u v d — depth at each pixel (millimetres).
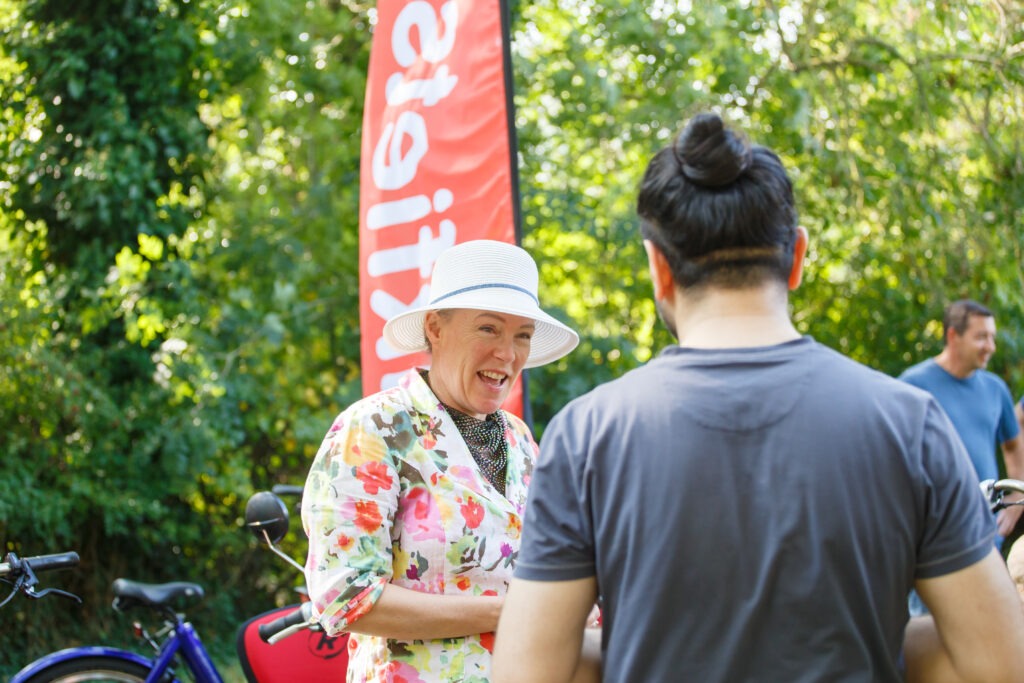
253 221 8070
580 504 1432
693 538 1353
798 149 9000
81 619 6578
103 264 6883
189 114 7387
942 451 1360
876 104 8914
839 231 9141
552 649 1423
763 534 1337
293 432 7570
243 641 3338
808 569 1322
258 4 7668
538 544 1448
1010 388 8625
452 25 3893
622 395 1457
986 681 1327
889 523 1335
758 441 1362
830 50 8883
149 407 6828
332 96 8188
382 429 2225
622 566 1394
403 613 2104
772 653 1330
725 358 1412
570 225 8242
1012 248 8383
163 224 7188
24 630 6223
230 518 7461
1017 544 2539
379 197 3988
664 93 8617
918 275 8820
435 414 2297
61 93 6996
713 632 1346
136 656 3834
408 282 3895
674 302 1523
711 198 1428
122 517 6449
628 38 8258
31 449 6297
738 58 8305
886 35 8820
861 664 1322
